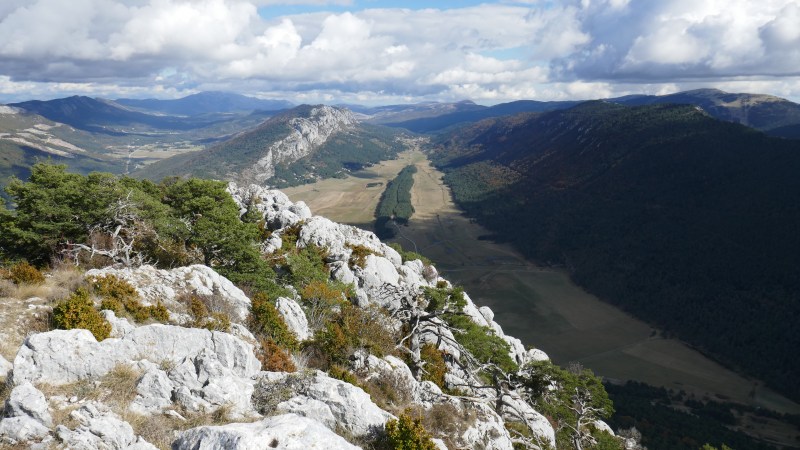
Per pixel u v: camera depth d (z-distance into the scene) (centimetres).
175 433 1572
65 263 3347
